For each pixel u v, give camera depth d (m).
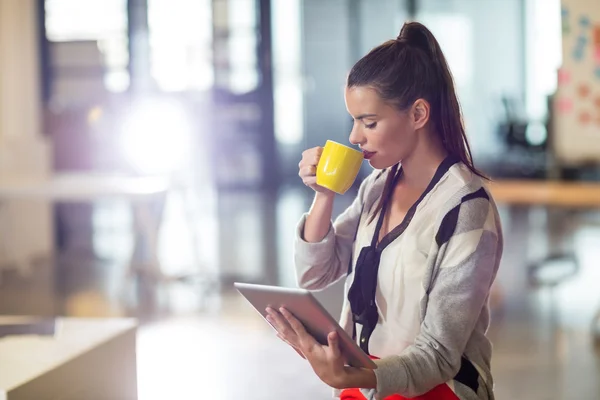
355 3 14.17
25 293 6.74
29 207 8.43
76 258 8.48
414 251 1.76
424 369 1.68
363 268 1.83
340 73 14.26
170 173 7.07
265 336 5.23
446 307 1.70
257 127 13.72
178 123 7.10
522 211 10.81
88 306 6.18
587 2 9.15
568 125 13.14
